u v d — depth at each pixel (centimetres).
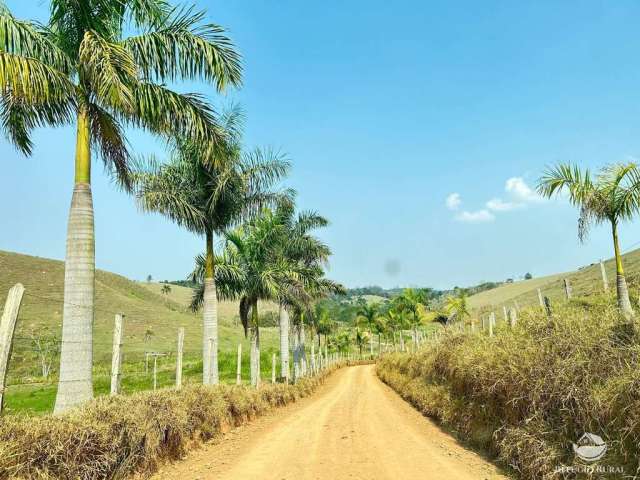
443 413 1153
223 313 12975
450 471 680
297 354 3106
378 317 6294
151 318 8000
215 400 1128
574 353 643
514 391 712
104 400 737
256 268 2142
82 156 914
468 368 991
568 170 1159
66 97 908
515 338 862
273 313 8356
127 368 4141
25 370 3142
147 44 993
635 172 1112
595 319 713
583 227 1165
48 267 8444
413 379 1892
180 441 883
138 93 981
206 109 1109
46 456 532
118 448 659
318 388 3044
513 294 7762
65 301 847
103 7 959
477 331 1332
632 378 502
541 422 623
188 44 1006
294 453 867
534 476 588
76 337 834
